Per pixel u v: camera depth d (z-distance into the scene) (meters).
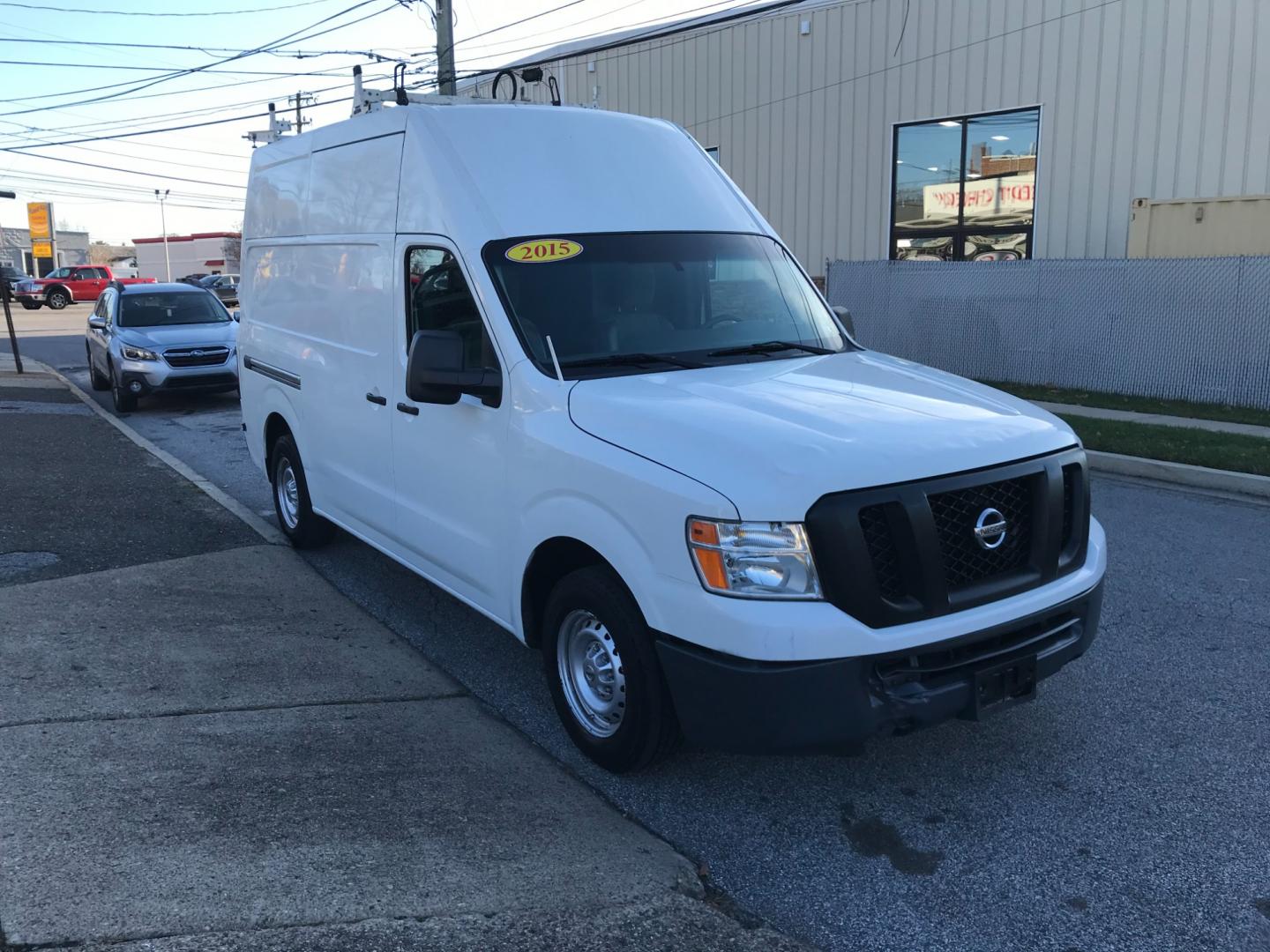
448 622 5.88
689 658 3.46
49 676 4.67
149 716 4.34
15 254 84.62
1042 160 16.17
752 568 3.31
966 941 3.13
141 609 5.66
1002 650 3.66
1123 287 13.84
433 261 4.80
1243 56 14.26
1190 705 4.77
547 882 3.27
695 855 3.59
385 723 4.43
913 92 17.47
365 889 3.14
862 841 3.69
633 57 20.95
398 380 5.19
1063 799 3.96
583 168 4.93
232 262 76.25
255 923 2.94
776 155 19.33
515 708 4.80
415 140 4.97
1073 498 3.96
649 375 4.28
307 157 6.38
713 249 4.98
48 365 21.94
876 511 3.39
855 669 3.31
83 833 3.35
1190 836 3.70
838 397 4.02
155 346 14.24
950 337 15.79
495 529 4.47
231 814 3.54
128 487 8.80
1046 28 15.84
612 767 4.04
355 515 5.95
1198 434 10.91
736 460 3.43
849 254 18.77
